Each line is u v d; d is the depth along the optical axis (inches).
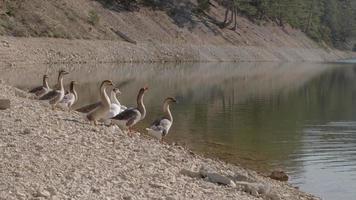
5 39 2486.5
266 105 1557.6
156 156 613.6
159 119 795.4
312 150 920.9
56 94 872.3
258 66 3425.2
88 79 1918.1
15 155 483.2
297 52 4613.7
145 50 3230.8
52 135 596.1
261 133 1075.9
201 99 1606.8
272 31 4640.8
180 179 526.0
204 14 4077.3
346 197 637.9
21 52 2450.8
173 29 3641.7
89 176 459.5
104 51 2945.4
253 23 4498.0
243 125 1163.3
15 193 378.0
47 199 377.4
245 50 3964.1
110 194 419.5
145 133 888.9
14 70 2076.8
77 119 748.0
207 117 1253.1
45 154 504.4
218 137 992.9
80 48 2817.4
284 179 713.0
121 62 2967.5
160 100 1475.1
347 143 994.7
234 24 4173.2
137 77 2182.6
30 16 2802.7
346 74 3029.0
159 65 3006.9
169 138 933.8
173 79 2202.3
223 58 3705.7
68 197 390.9
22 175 425.7
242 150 888.3
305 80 2536.9
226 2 4399.6
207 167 628.4
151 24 3543.3
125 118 739.4
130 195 426.6
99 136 647.8
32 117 700.0
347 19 6023.6
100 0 3469.5
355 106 1601.9
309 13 5334.6
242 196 510.6
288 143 980.6
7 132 577.6
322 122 1267.2
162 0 3870.6
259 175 712.4
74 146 563.5
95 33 3075.8
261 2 4640.8
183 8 3941.9
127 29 3341.5
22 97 988.6
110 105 750.5
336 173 758.5
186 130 1044.5
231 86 2064.5
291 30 5027.1
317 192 655.8
